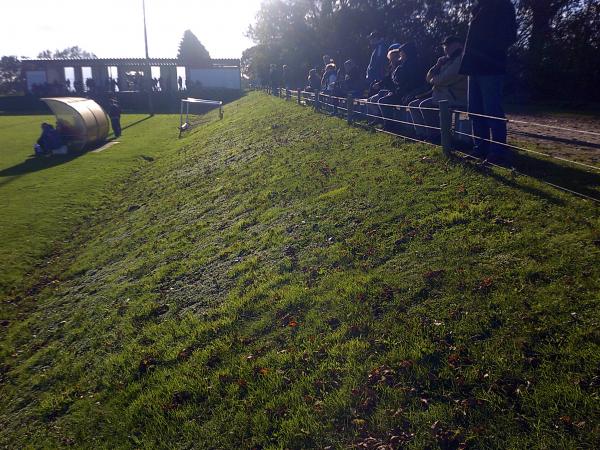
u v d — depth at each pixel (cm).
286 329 547
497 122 750
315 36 4503
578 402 361
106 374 598
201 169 1620
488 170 738
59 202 1488
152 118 4162
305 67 4509
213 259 816
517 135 1057
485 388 395
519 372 398
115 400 542
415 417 389
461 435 365
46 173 1905
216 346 562
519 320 443
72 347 704
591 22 1989
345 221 743
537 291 467
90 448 489
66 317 809
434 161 834
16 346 761
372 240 656
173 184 1541
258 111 2553
